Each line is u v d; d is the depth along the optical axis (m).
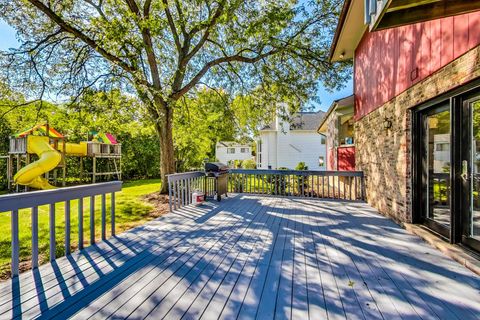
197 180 7.23
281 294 2.23
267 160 18.83
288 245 3.48
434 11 2.36
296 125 10.55
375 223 4.63
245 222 4.71
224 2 7.24
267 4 7.91
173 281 2.47
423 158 4.05
